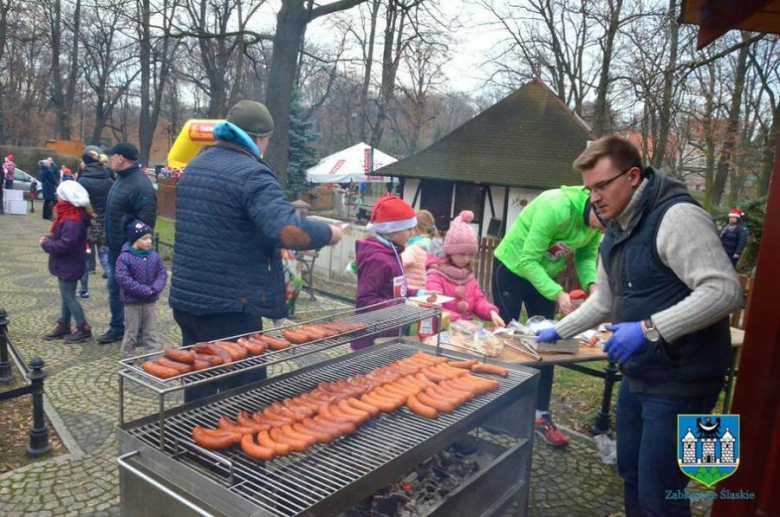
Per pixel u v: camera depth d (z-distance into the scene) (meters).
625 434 2.44
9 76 34.41
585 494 3.27
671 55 10.62
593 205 2.23
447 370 2.61
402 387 2.36
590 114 23.16
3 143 34.84
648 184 2.11
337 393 2.27
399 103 29.89
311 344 2.34
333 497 1.57
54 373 4.83
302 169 22.69
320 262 10.13
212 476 1.68
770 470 1.67
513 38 21.12
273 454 1.73
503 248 3.95
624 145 2.10
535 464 3.60
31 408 4.14
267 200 2.29
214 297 2.44
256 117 2.63
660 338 1.98
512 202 16.64
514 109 18.28
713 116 14.04
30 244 11.95
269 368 4.57
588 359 2.92
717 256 1.93
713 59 7.29
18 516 2.84
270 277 2.58
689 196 2.05
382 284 3.44
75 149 32.56
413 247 5.41
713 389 2.09
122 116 44.88
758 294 1.67
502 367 2.73
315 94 35.19
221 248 2.41
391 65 22.69
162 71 27.45
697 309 1.90
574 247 3.60
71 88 33.94
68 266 5.54
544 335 2.78
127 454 1.80
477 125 18.22
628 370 2.16
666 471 2.11
